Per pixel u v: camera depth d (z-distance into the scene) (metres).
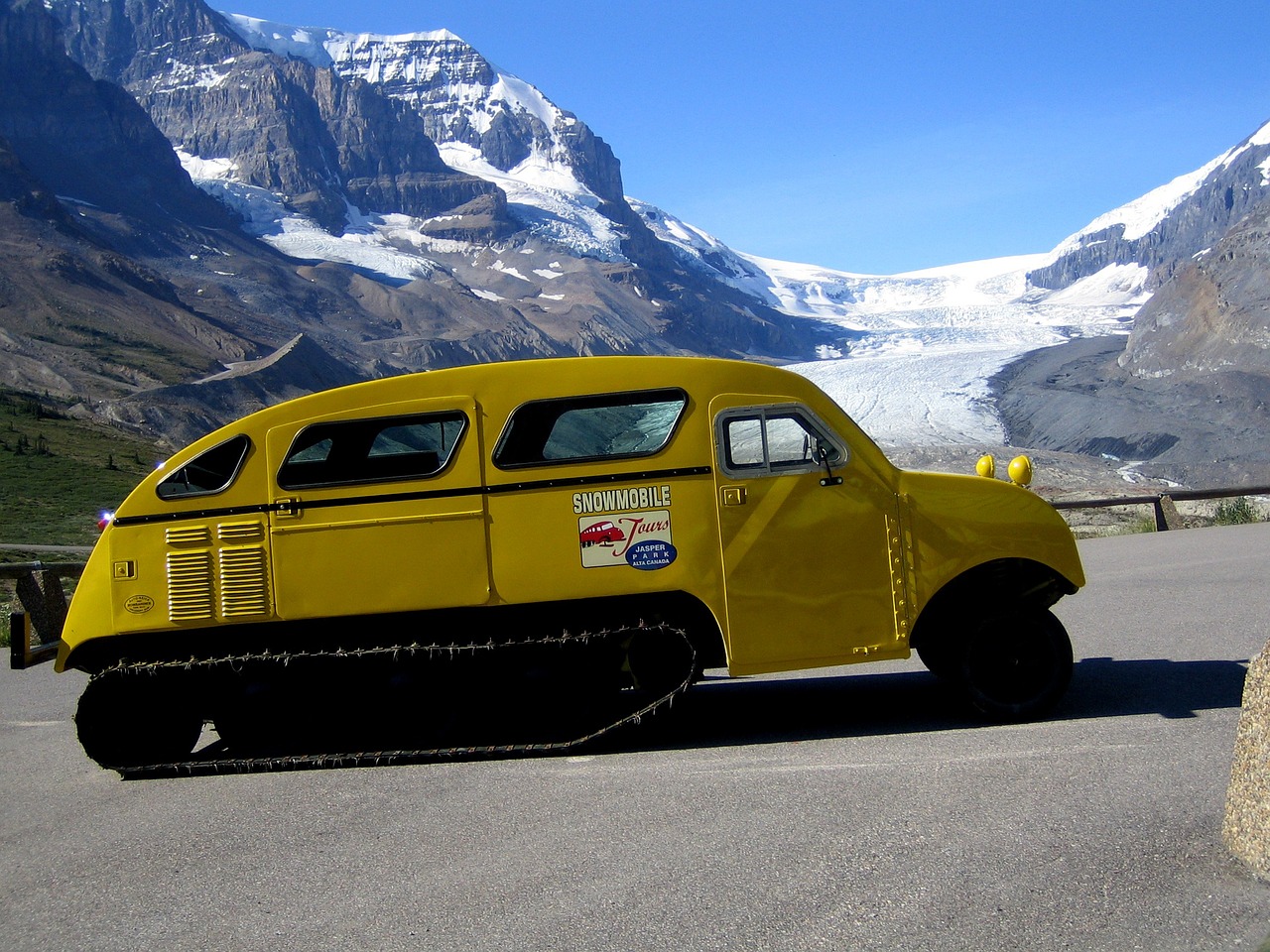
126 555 7.23
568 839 5.40
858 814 5.43
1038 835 5.00
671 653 7.06
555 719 7.12
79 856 5.73
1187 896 4.33
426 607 7.05
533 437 7.09
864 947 4.07
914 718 7.35
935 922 4.23
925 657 7.80
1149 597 12.01
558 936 4.33
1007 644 6.99
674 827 5.45
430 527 7.07
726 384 7.09
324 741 7.35
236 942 4.52
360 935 4.49
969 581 7.06
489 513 7.05
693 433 7.04
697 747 7.02
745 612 6.97
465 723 7.19
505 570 7.02
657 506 7.00
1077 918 4.20
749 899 4.53
